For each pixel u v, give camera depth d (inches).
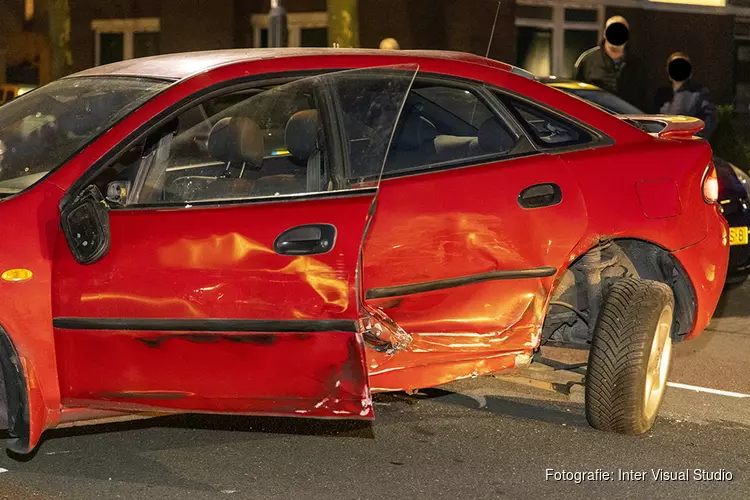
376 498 199.8
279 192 193.2
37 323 185.6
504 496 201.9
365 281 197.2
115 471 210.2
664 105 500.7
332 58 208.7
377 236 198.5
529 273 213.8
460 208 206.5
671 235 232.5
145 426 236.8
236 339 184.1
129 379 187.6
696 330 247.1
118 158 194.2
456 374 212.1
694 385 286.5
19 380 185.3
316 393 184.2
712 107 497.7
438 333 207.8
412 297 203.3
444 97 223.3
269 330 182.7
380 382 205.2
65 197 186.1
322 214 184.2
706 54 932.6
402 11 856.3
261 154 197.6
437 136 215.9
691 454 228.2
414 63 199.6
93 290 185.2
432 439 233.6
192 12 881.5
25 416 186.2
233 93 200.2
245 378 185.5
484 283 209.8
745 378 295.1
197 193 194.7
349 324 180.9
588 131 229.3
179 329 184.7
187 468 212.8
